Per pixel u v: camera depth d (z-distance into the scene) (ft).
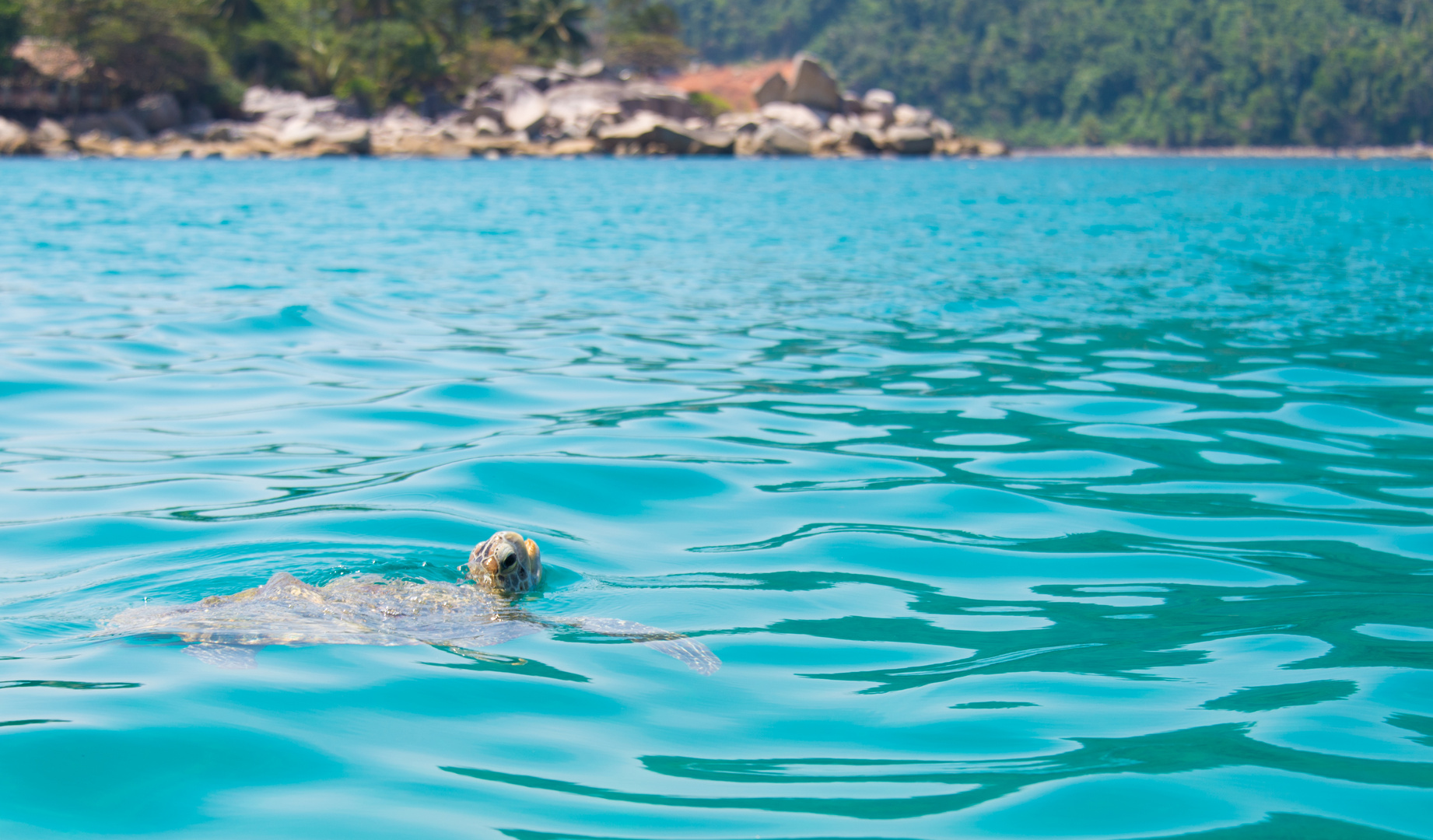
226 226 72.90
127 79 226.99
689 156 224.12
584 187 125.59
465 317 39.29
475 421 25.23
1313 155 577.43
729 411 26.35
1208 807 10.02
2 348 31.30
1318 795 10.23
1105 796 10.19
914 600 15.47
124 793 10.06
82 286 43.60
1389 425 25.17
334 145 213.05
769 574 16.47
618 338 36.01
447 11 302.66
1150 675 12.96
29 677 12.37
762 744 11.32
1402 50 619.67
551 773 10.61
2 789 10.01
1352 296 46.03
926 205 104.99
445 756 10.90
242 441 23.34
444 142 223.92
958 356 33.35
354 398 27.04
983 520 18.97
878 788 10.39
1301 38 640.99
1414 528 18.40
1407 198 122.83
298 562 16.38
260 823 9.64
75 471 21.11
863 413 26.30
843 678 12.94
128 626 13.61
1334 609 15.01
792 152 234.58
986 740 11.40
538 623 14.32
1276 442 23.89
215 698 11.93
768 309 42.42
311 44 263.29
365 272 50.47
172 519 18.30
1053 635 14.26
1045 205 108.68
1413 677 12.79
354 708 11.85
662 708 12.09
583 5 334.44
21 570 16.10
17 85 221.87
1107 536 18.19
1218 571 16.60
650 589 15.76
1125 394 28.37
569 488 20.26
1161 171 222.69
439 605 14.51
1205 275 53.31
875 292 47.03
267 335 34.55
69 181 121.29
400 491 19.76
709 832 9.58
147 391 27.40
